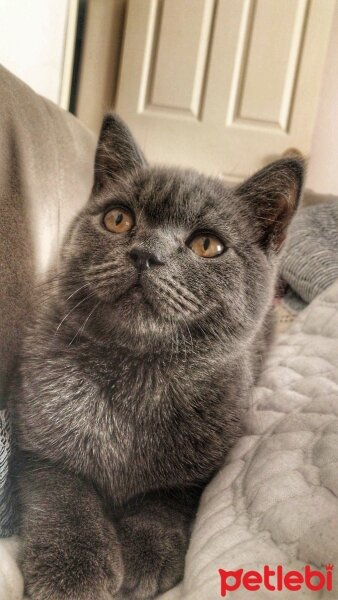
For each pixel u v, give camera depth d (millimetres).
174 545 228
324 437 228
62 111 394
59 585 198
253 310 281
